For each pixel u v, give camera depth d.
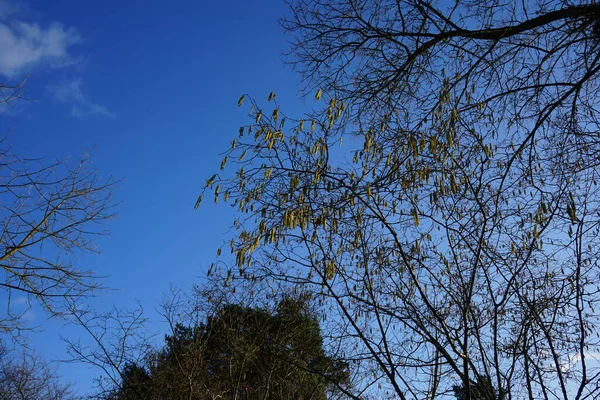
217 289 13.57
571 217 6.32
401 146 7.59
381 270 7.10
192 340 14.86
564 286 6.57
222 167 7.10
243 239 6.82
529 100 8.45
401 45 9.73
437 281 7.07
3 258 10.11
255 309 13.24
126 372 14.94
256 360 14.22
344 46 10.03
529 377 6.41
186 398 14.10
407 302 6.89
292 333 10.83
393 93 9.62
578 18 7.98
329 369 8.01
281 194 7.00
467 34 9.10
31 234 10.34
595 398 6.03
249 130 7.15
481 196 7.07
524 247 6.79
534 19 8.50
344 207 7.05
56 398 21.16
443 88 8.76
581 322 6.17
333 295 6.97
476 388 6.77
